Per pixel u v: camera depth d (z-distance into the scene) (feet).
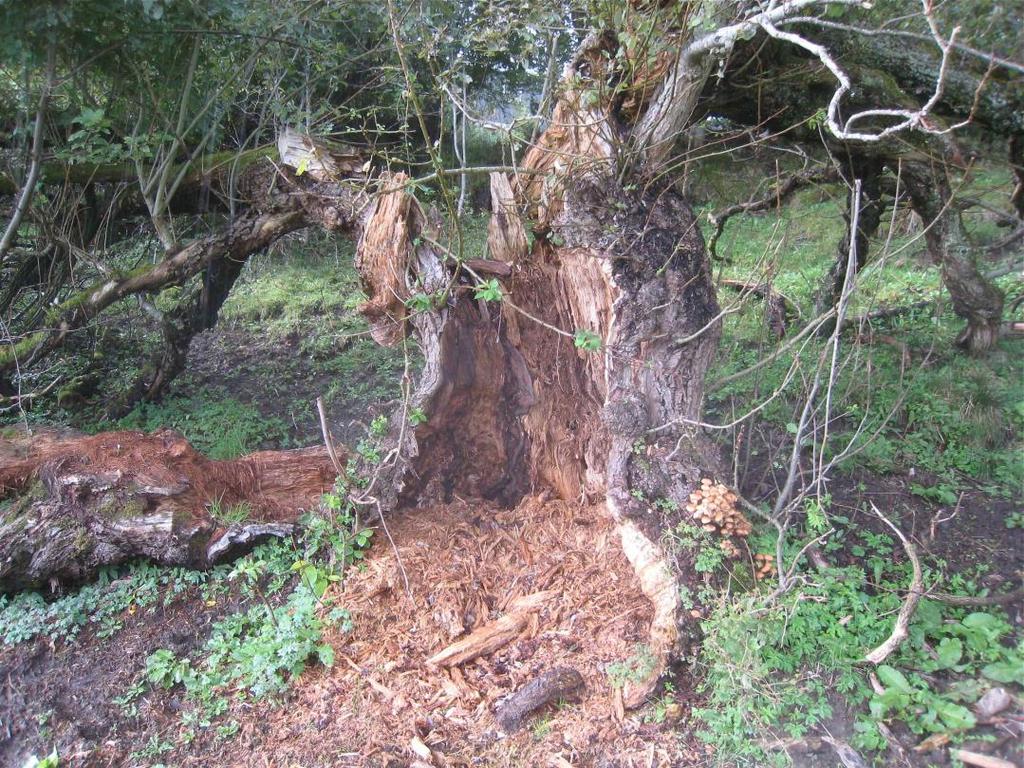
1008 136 17.28
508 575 12.78
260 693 10.87
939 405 17.07
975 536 13.65
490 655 11.47
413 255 13.89
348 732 10.23
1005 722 9.86
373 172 16.33
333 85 19.35
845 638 11.01
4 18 14.29
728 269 25.27
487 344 14.46
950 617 11.72
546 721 10.34
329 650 11.27
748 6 13.05
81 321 18.79
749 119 17.66
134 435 14.02
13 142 18.49
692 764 9.60
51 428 15.40
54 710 10.77
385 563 12.84
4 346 18.76
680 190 14.37
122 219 21.44
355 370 24.21
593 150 13.15
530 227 13.85
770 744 9.72
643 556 11.82
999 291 18.97
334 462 13.09
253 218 18.47
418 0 16.79
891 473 15.40
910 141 17.21
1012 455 15.61
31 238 20.80
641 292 12.88
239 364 25.58
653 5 12.02
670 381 13.20
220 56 18.28
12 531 12.44
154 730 10.50
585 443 14.29
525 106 21.63
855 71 16.03
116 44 16.01
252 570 12.28
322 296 31.53
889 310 23.11
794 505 12.15
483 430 14.93
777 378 18.28
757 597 11.14
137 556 13.16
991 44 15.23
